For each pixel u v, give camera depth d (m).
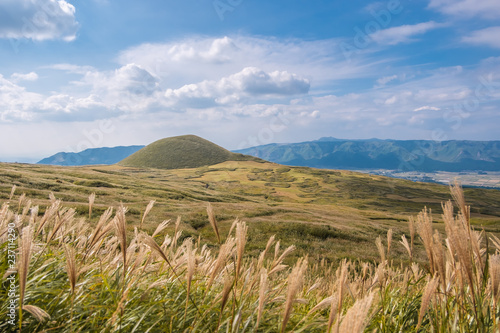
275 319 2.30
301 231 31.53
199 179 140.12
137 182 71.06
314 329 2.24
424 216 1.67
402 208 119.06
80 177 66.31
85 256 2.15
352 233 33.69
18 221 1.94
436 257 1.55
